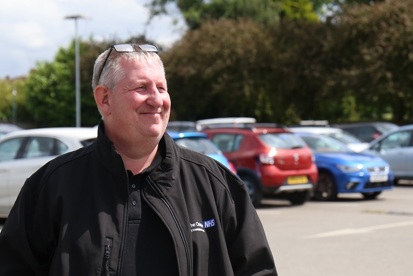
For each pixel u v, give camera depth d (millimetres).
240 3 54531
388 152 21219
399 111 37531
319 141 18031
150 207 2727
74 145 12125
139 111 2791
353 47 38250
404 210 14961
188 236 2740
